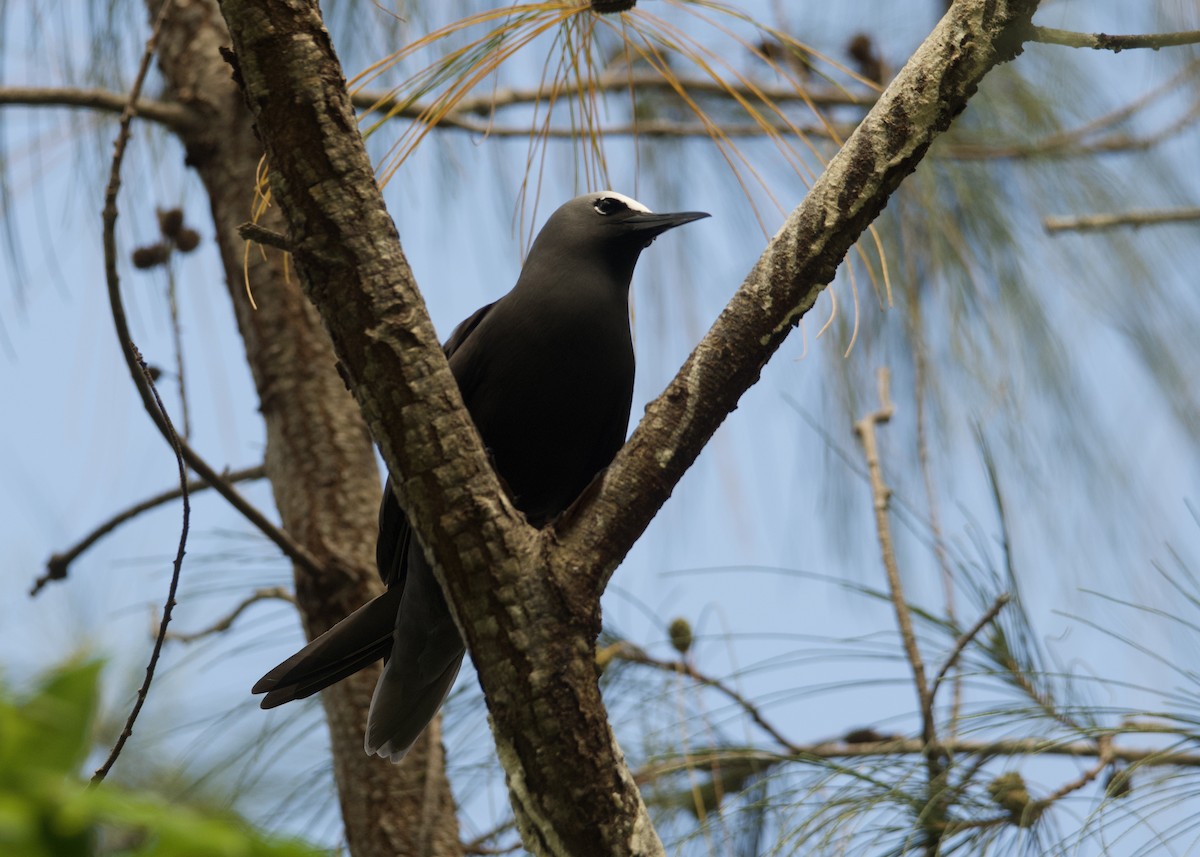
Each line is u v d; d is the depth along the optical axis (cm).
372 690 774
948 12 533
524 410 736
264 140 496
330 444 811
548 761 483
